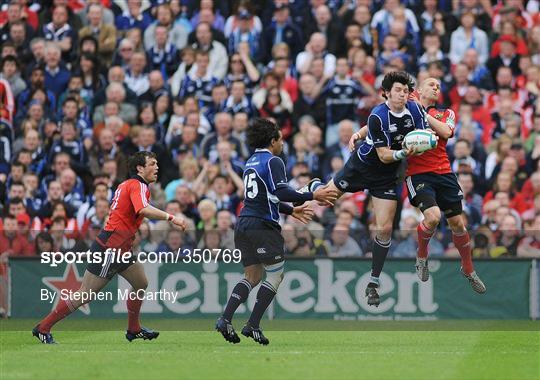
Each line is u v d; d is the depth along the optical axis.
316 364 31.19
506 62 63.59
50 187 55.38
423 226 37.69
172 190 56.31
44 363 31.38
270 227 35.06
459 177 55.97
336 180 37.56
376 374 29.16
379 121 35.81
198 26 62.94
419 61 63.25
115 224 36.78
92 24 64.56
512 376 28.95
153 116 59.81
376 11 65.75
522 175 57.00
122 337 40.59
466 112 59.09
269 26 64.69
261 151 35.47
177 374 29.00
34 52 62.94
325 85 60.28
